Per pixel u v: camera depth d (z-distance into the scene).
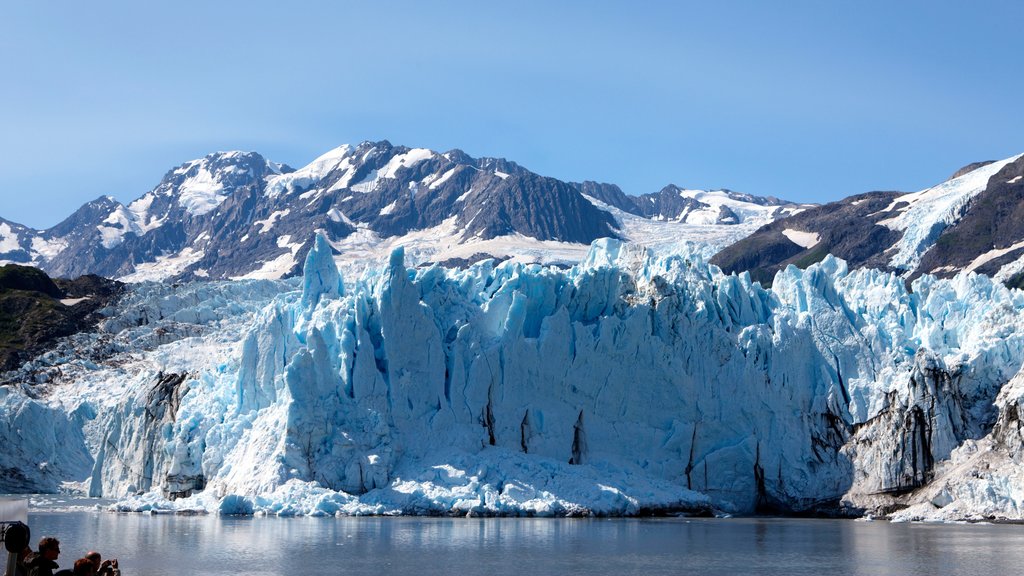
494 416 145.62
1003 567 96.44
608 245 173.25
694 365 154.50
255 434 142.00
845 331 159.25
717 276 166.88
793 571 93.94
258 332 148.25
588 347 151.12
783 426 153.75
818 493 150.88
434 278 151.75
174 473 148.62
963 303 160.50
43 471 187.00
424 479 136.75
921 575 92.12
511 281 151.50
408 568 93.31
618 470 147.75
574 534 119.19
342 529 120.81
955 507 138.50
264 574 89.62
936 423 144.38
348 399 138.88
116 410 173.25
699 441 153.50
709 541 114.69
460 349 146.12
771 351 156.00
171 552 101.50
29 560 51.97
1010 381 143.75
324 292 154.25
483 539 112.81
